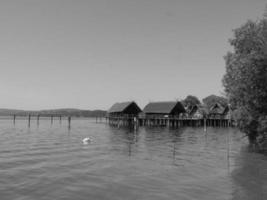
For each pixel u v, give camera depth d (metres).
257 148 34.38
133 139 48.50
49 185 17.91
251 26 29.72
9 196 15.74
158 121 94.00
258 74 27.77
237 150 34.00
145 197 15.85
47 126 90.75
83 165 24.02
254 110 30.92
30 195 15.98
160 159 27.52
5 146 35.59
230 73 31.88
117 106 100.62
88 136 53.59
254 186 17.97
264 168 23.30
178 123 93.56
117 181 19.03
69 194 16.25
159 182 18.86
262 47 27.53
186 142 43.91
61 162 25.22
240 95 30.39
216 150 34.28
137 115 94.69
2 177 19.59
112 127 87.88
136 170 22.38
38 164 24.19
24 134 55.69
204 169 22.89
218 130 76.81
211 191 16.95
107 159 27.09
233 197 15.86
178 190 17.11
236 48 31.14
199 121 96.31
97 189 17.23
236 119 34.31
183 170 22.50
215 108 100.19
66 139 46.53
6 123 107.62
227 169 22.89
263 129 30.30
